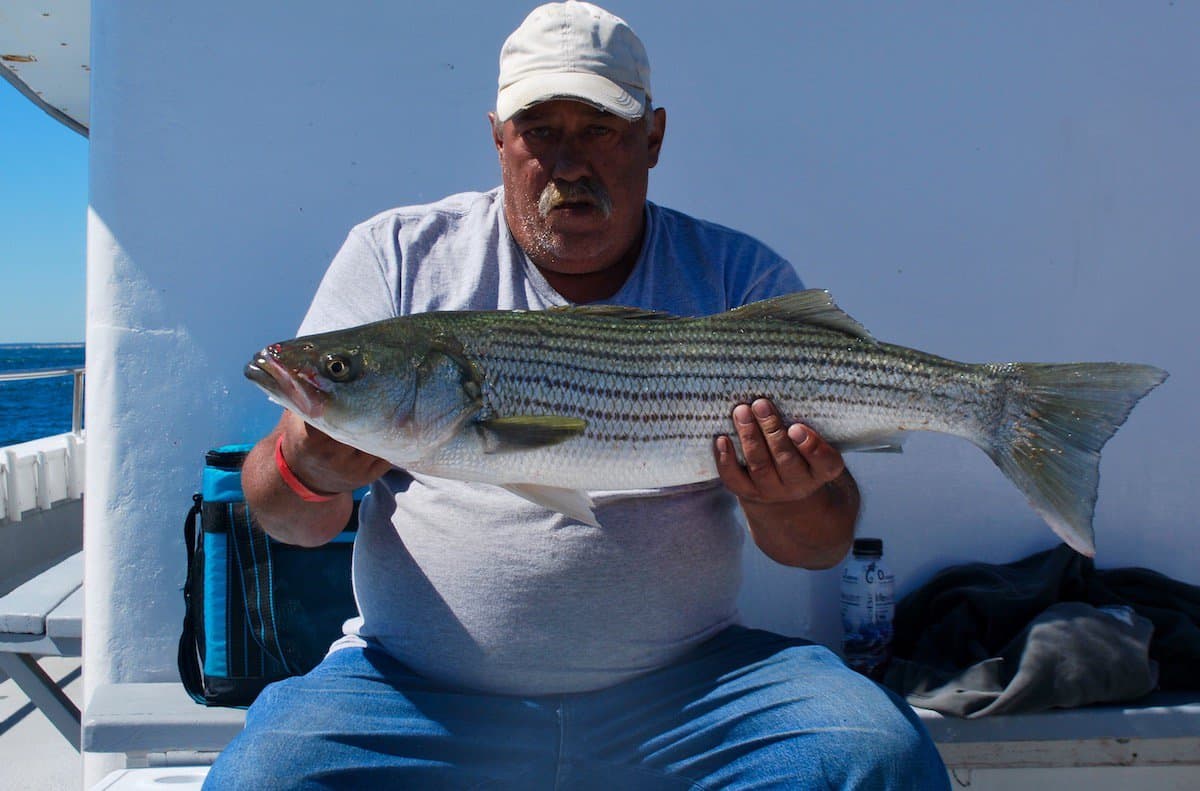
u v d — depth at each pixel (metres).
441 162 1.45
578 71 1.06
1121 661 1.23
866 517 1.50
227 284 1.43
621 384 0.95
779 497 0.98
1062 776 1.31
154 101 1.41
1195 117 1.48
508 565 1.04
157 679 1.42
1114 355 1.50
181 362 1.42
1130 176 1.48
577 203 1.07
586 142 1.08
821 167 1.48
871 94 1.47
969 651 1.34
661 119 1.18
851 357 0.97
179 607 1.43
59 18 1.91
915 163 1.48
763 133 1.47
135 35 1.40
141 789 1.18
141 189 1.41
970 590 1.38
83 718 1.27
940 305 1.49
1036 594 1.36
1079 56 1.47
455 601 1.05
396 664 1.07
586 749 1.02
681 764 1.01
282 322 1.44
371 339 0.92
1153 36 1.47
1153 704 1.25
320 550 1.31
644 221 1.18
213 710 1.29
